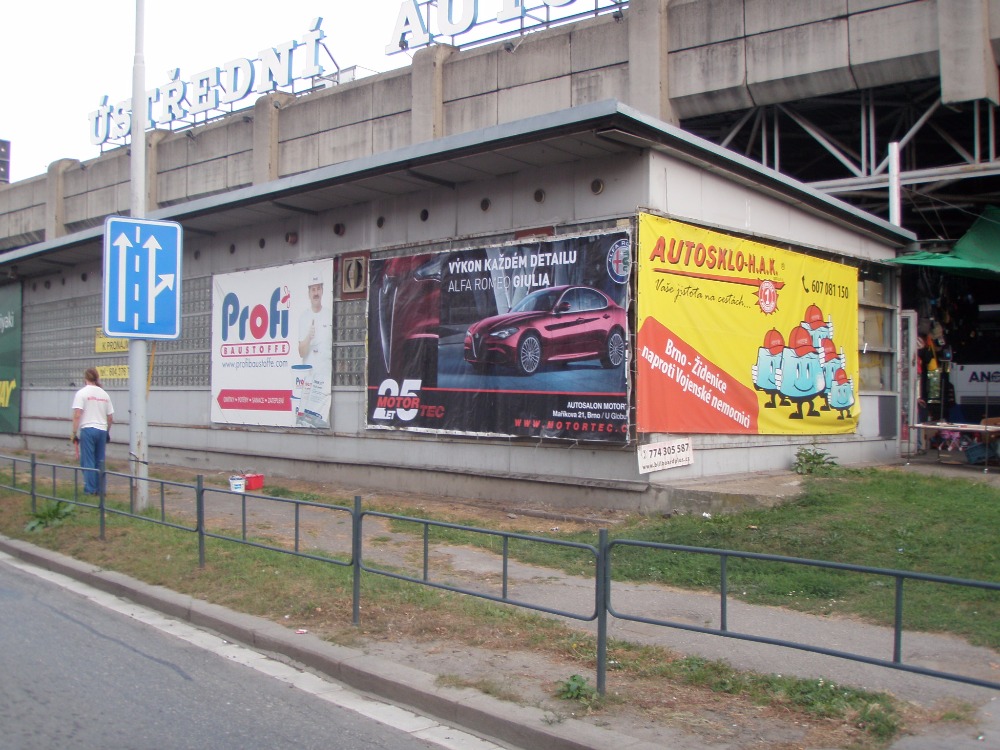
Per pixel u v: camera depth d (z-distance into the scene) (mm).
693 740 4910
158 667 6711
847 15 19578
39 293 25203
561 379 12445
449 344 13953
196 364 19188
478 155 12312
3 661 6777
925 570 8406
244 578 8711
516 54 25266
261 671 6645
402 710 5852
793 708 5301
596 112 10789
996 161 18547
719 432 12914
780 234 14367
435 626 7141
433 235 14406
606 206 12188
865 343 16938
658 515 11477
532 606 6141
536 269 12797
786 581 8234
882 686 5672
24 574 10016
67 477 14641
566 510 12125
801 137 24344
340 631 7125
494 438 13258
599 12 24141
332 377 16016
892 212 19203
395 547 10328
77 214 39219
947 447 18453
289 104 31328
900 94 20938
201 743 5234
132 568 9461
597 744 4875
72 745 5160
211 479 16609
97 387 14195
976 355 20109
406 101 27938
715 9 21375
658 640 6773
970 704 5316
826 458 14500
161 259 12070
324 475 16094
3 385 26609
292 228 16938
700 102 21812
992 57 18312
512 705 5504
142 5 12188
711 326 12812
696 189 12633
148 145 35625
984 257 16938
